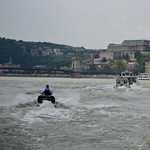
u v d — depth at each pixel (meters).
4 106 52.12
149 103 63.19
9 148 27.23
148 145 28.62
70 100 67.50
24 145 28.22
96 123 37.78
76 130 33.88
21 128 34.28
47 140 29.91
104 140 30.16
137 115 43.56
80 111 47.09
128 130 34.16
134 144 28.88
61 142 29.34
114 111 49.00
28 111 46.09
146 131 33.66
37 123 37.03
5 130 33.16
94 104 59.66
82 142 29.36
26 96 76.81
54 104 54.00
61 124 36.81
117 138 30.83
